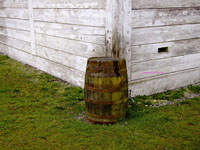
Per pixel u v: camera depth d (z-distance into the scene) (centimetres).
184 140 365
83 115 456
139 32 505
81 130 394
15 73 730
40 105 501
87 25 545
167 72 578
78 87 592
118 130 391
